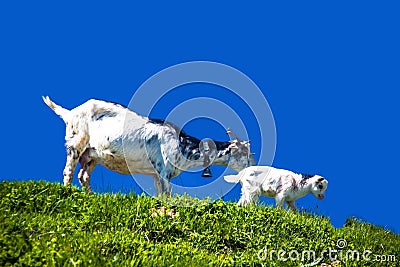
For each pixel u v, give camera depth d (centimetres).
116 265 859
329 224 1493
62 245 890
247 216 1347
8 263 796
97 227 1134
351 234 1481
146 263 904
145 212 1239
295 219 1429
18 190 1268
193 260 1008
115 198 1305
